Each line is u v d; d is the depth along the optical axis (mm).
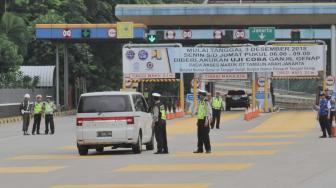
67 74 130375
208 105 43938
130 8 134000
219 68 111062
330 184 27703
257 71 111250
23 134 69875
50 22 142375
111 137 44656
